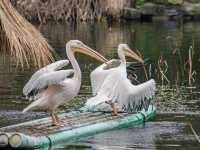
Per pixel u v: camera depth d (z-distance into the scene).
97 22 37.34
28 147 10.62
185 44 27.64
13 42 7.57
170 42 28.47
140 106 12.98
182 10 40.50
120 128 12.56
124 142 11.37
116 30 33.94
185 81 18.33
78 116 13.01
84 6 37.19
